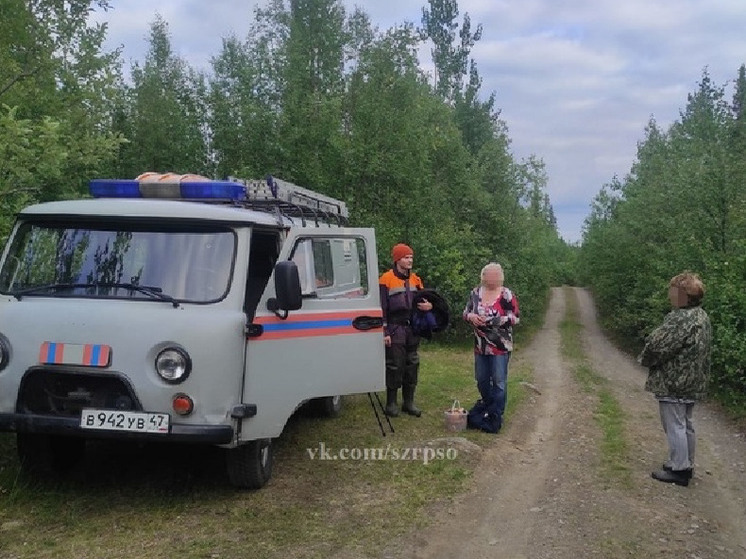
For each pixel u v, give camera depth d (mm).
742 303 11562
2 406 5027
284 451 6984
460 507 5719
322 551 4691
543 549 4945
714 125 21703
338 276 6469
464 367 14070
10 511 5102
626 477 6660
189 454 6621
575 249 81500
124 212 5418
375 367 6402
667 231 20266
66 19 10094
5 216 6793
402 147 19969
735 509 6012
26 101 9445
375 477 6320
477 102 36281
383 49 20516
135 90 20656
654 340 6445
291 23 22203
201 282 5258
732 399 11375
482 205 25625
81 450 6227
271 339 5473
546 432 8547
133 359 4918
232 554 4559
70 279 5359
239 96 19984
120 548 4570
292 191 7184
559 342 24359
